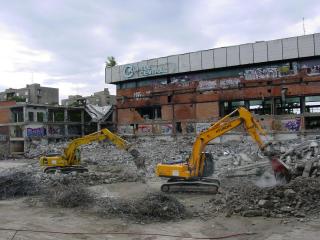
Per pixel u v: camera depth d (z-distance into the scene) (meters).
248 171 21.20
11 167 36.69
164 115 60.28
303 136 44.78
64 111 63.72
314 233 11.34
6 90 103.50
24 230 12.66
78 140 27.20
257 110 53.00
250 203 14.56
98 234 12.10
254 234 11.64
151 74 60.91
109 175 25.53
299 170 18.75
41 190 19.66
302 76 48.94
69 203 16.30
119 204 15.30
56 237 11.85
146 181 23.80
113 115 68.31
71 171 27.36
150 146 47.97
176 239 11.43
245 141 45.12
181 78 58.84
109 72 66.19
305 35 48.19
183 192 19.23
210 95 55.81
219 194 17.91
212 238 11.45
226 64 53.62
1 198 18.38
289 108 50.84
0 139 58.31
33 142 55.75
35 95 100.69
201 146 19.00
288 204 14.01
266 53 50.62
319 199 14.04
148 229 12.58
